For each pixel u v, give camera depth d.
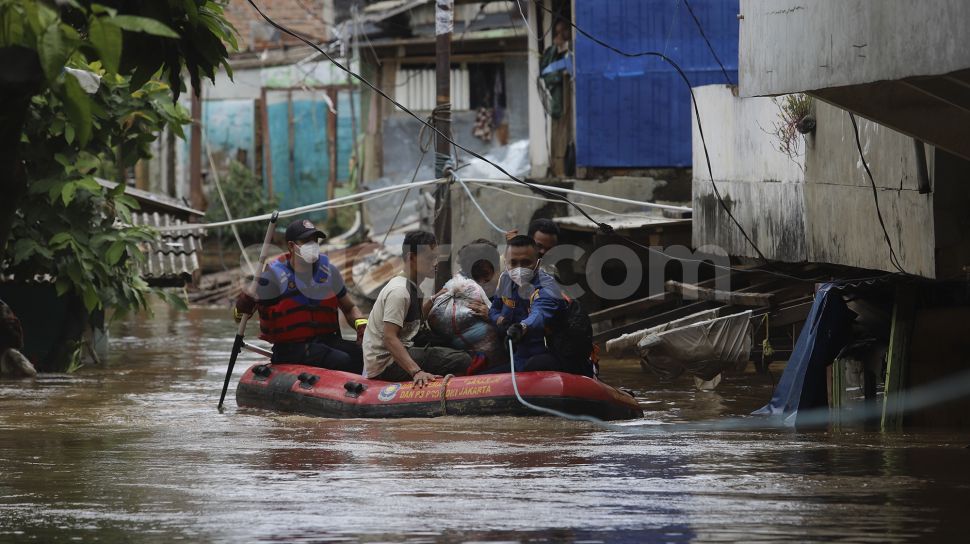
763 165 24.00
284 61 54.62
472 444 15.82
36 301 26.88
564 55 36.25
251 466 14.29
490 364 18.81
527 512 11.53
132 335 34.22
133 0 10.23
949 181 16.94
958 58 12.73
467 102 50.34
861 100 16.20
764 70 17.77
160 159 55.47
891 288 17.88
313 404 19.19
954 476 13.27
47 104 23.53
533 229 19.42
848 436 16.45
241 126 55.59
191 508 11.84
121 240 25.08
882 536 10.52
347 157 54.16
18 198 10.04
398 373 19.16
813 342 18.09
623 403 18.34
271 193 54.72
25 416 19.42
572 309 18.47
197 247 31.20
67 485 13.12
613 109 33.03
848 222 20.25
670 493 12.43
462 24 49.31
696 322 21.66
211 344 31.95
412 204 50.28
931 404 17.30
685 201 32.91
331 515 11.48
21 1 8.02
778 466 14.01
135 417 19.30
